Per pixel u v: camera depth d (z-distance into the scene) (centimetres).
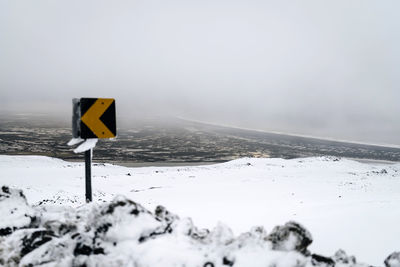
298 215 1109
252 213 1182
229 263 252
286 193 2145
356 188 2362
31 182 3259
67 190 2359
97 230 297
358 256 636
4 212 353
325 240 762
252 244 275
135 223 287
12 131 17125
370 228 859
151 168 5944
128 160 9838
